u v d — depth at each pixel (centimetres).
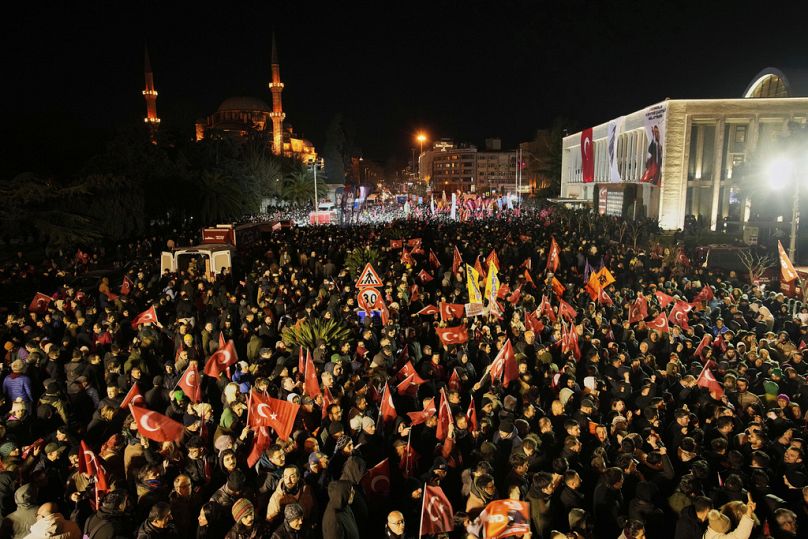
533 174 9306
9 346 1040
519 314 1246
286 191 7662
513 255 2272
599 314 1234
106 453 668
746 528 515
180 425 687
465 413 770
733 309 1320
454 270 1870
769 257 2639
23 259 2358
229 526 551
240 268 2197
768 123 3872
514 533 512
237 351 1225
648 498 578
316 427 792
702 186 4012
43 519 508
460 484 682
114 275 2131
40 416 789
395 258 2411
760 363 955
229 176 4950
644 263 2020
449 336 1098
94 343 1115
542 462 675
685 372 972
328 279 1695
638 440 690
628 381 913
